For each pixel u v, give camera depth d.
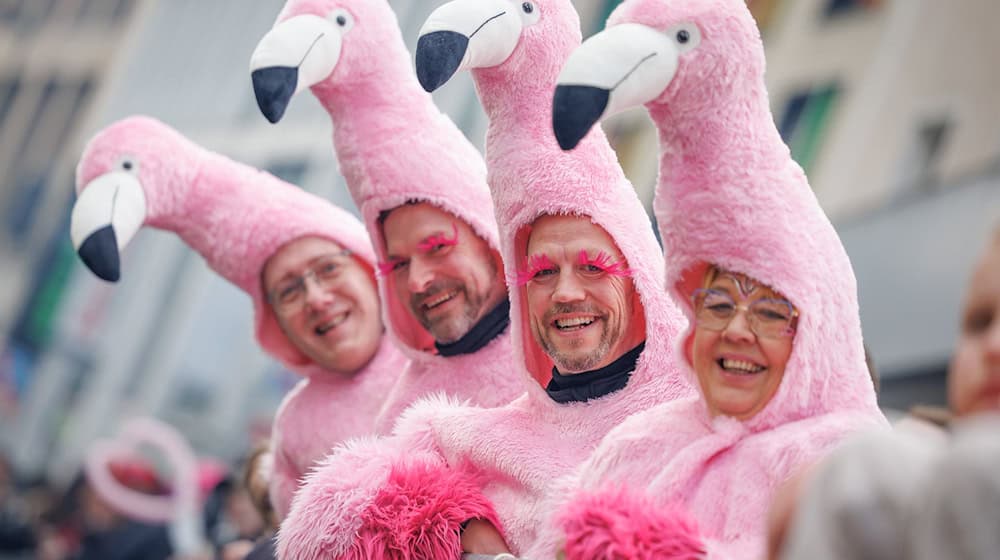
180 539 9.30
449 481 4.12
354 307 5.41
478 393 4.75
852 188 10.79
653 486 3.43
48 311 17.73
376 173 4.81
